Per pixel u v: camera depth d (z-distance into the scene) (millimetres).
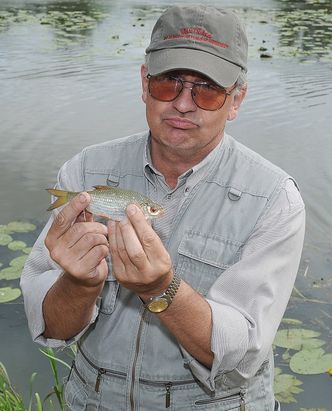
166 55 1915
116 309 2059
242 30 1986
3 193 5352
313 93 8148
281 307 1955
